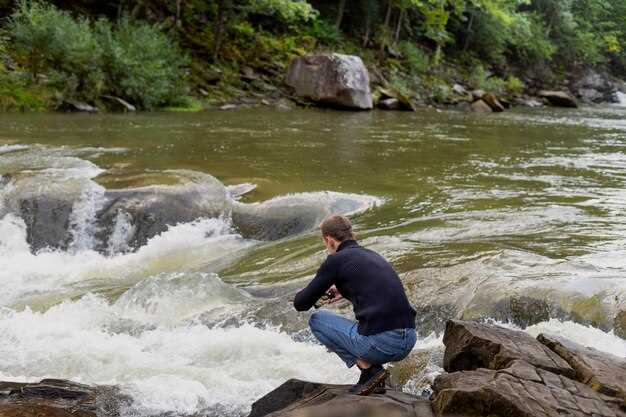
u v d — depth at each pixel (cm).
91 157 1095
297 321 571
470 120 2158
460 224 804
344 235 392
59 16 1730
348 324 389
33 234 802
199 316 588
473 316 556
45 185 841
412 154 1352
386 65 3009
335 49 2908
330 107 2277
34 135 1284
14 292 674
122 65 1777
